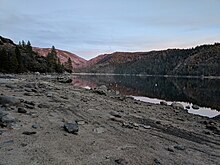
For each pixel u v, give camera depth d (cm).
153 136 1270
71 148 930
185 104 3186
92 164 805
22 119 1233
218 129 1611
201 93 4734
